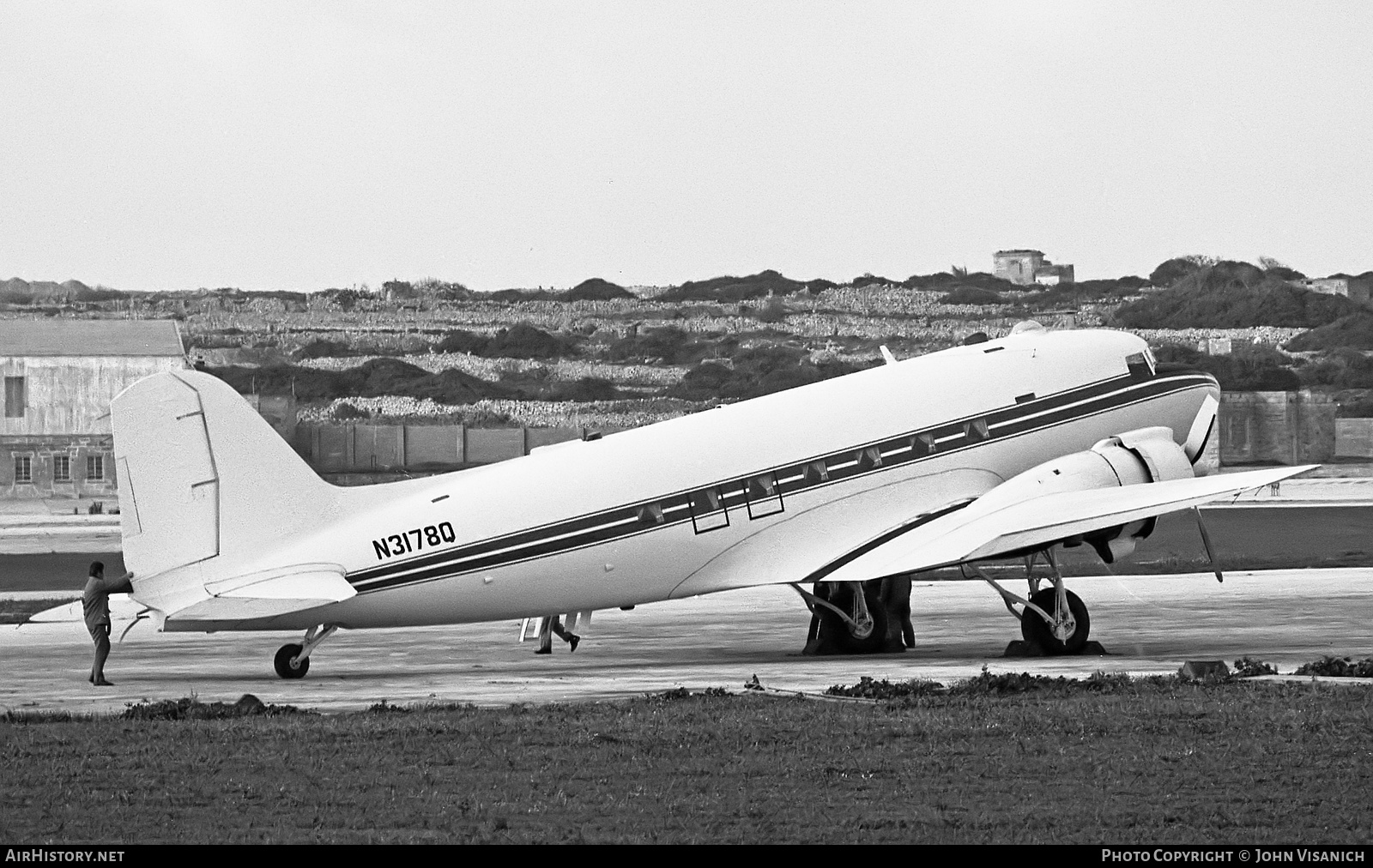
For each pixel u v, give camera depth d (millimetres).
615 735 38344
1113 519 54719
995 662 55969
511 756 36188
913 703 43000
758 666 56406
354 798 32188
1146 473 60125
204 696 48469
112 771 34781
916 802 31562
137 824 30062
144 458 51562
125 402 51438
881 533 59219
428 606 53844
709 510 56844
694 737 38000
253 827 29828
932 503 60656
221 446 52156
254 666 58875
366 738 38281
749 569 58000
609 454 56344
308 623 53000
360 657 62312
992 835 28812
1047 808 30859
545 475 55250
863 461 59469
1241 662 49562
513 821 30203
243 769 35000
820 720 40344
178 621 50469
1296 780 32906
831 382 61969
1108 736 37906
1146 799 31547
